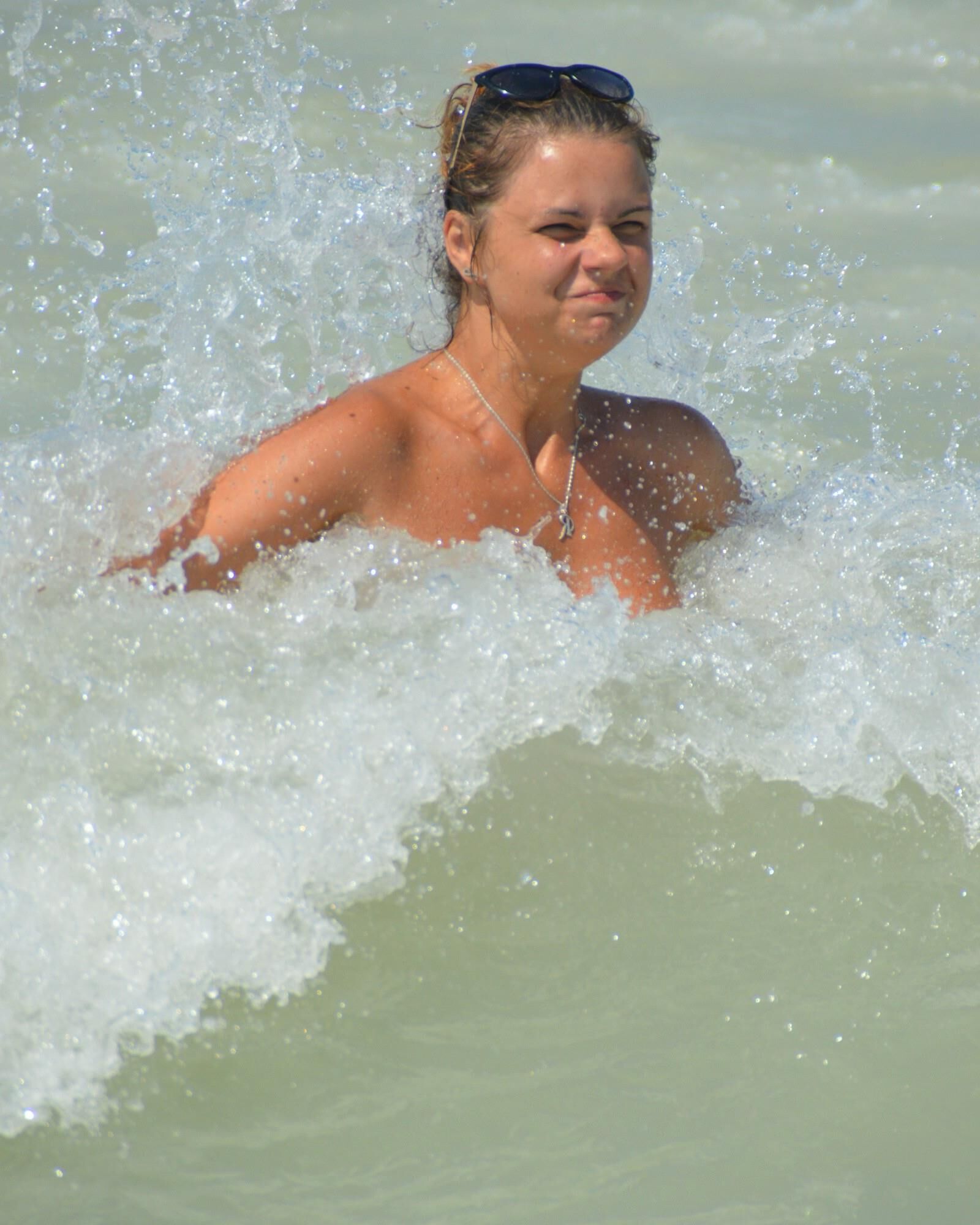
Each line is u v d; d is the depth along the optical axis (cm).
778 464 1219
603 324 782
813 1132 560
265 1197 520
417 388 825
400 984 600
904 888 670
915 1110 573
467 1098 562
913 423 1299
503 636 720
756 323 1400
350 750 654
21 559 725
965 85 2097
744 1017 607
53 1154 527
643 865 661
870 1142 559
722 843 674
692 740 707
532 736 689
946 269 1609
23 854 589
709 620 797
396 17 2055
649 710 713
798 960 634
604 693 713
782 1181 538
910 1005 617
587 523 845
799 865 675
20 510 741
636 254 788
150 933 582
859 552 913
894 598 866
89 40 1747
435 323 1157
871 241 1664
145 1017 566
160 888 592
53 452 768
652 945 632
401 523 793
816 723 724
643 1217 522
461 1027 589
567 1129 554
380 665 696
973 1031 608
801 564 899
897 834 692
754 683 737
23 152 1554
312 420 785
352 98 1758
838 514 952
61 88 1658
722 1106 568
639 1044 590
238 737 649
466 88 852
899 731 727
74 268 1379
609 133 773
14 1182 517
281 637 708
